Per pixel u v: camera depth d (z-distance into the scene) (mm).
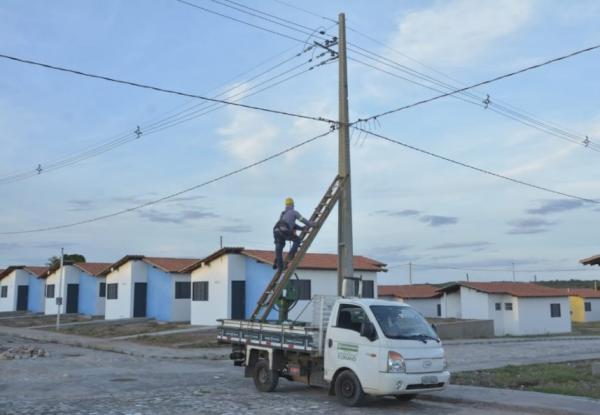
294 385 15992
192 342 29969
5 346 29297
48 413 11758
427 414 11867
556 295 52406
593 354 25719
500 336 46219
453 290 56594
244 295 37812
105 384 16281
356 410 12219
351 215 18953
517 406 12391
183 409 12219
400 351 12156
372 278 38312
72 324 44969
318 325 13750
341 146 19656
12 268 64812
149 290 46062
